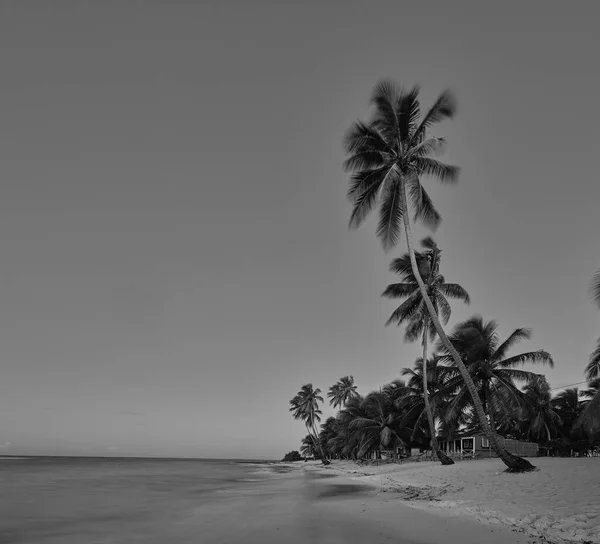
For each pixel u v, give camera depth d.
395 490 28.50
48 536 17.34
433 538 14.27
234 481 51.16
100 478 58.16
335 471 64.19
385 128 27.95
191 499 30.05
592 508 15.31
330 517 19.33
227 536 16.22
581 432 54.06
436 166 28.64
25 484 46.69
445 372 43.78
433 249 40.66
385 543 13.91
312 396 104.00
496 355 42.22
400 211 29.38
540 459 30.92
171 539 16.17
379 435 62.97
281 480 50.25
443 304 39.38
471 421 62.72
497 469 27.80
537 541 13.13
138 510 24.61
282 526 17.62
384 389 67.25
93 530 18.44
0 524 20.30
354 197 28.67
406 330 43.59
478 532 14.68
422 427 60.69
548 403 56.66
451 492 23.20
